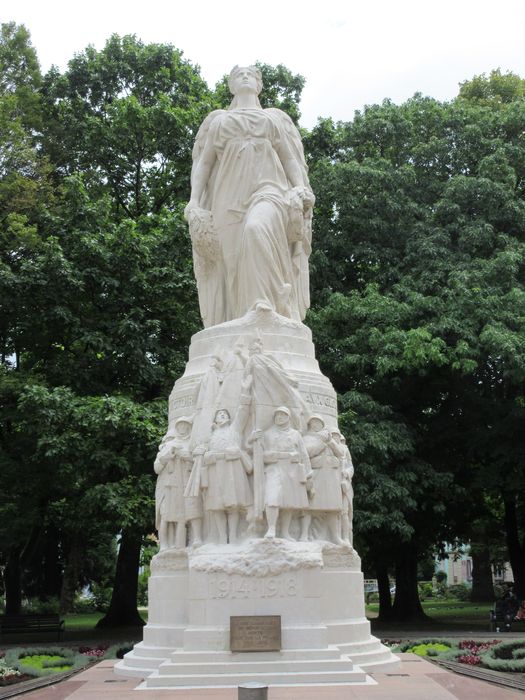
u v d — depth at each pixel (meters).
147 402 18.67
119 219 24.11
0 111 21.45
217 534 9.27
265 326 10.55
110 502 16.47
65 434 17.06
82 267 19.50
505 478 21.30
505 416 20.97
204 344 10.80
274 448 9.33
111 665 10.66
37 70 24.98
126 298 19.66
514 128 23.03
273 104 25.00
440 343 18.27
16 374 19.47
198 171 11.98
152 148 23.20
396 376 20.70
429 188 21.98
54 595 32.97
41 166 22.48
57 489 19.44
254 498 9.15
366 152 23.33
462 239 20.47
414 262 21.06
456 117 22.58
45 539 28.70
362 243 21.66
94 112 25.12
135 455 17.97
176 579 9.60
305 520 9.36
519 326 18.94
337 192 21.27
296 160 12.09
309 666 8.22
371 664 9.09
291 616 8.59
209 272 11.64
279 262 11.09
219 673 8.15
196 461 9.51
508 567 52.06
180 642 9.34
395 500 18.56
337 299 19.73
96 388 19.86
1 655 13.44
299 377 10.30
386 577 24.34
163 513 9.92
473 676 9.38
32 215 21.38
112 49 25.33
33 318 19.45
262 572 8.69
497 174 21.20
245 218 11.30
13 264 20.06
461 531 25.16
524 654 11.70
